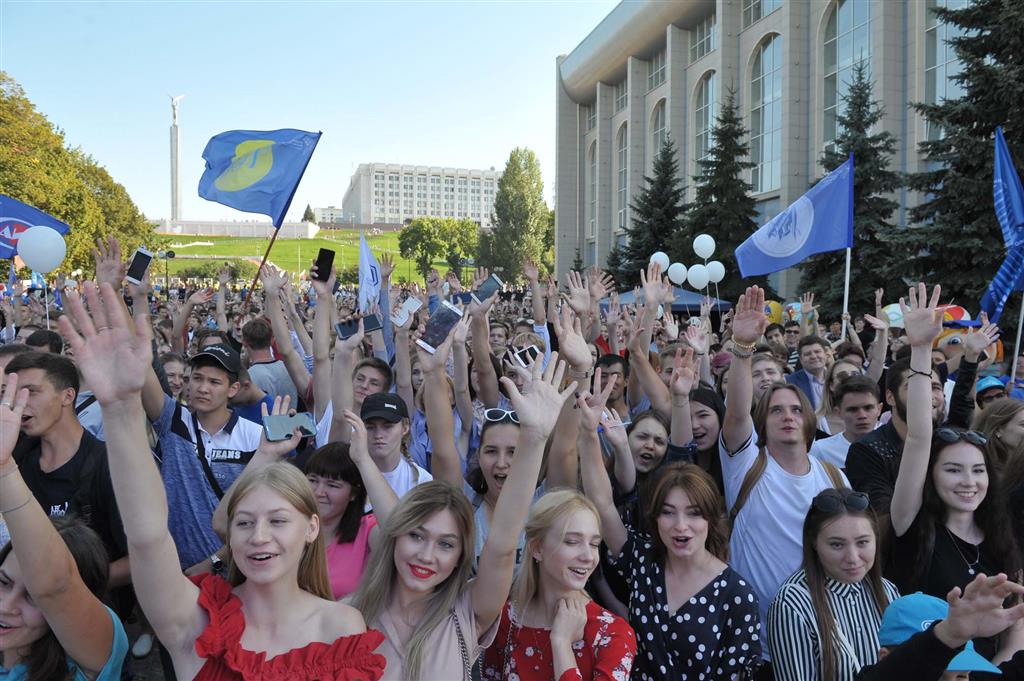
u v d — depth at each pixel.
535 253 84.62
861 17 32.72
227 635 2.21
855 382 4.82
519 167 85.50
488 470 3.77
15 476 2.21
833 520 3.00
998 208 7.92
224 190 8.66
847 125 24.08
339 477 3.42
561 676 2.65
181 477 4.01
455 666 2.55
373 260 10.09
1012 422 4.05
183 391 6.14
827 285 23.56
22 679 2.44
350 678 2.21
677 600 3.15
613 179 61.31
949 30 28.83
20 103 33.81
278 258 112.44
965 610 1.97
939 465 3.34
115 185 64.19
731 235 29.59
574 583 2.84
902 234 19.39
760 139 40.84
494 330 8.59
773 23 39.12
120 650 2.59
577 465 3.90
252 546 2.31
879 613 3.05
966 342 4.93
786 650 3.01
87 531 2.77
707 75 46.34
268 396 6.46
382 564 2.69
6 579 2.41
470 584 2.71
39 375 3.46
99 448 3.71
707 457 4.54
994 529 3.34
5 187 32.38
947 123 18.28
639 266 35.12
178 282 60.94
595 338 7.98
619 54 56.12
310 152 8.67
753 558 3.62
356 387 5.17
